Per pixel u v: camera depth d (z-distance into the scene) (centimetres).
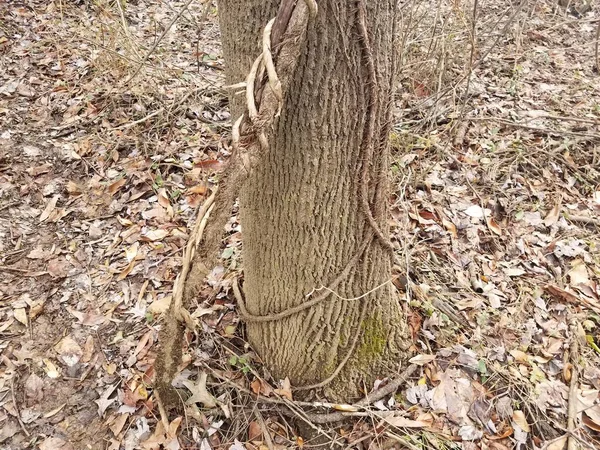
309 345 204
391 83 166
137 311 250
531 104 392
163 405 205
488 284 270
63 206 309
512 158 340
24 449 205
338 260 185
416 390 221
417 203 308
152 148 341
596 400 226
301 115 157
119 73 387
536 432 214
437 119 371
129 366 228
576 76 424
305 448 207
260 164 173
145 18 470
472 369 229
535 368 233
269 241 189
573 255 287
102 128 357
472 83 405
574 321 254
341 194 172
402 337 225
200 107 373
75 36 433
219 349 229
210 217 150
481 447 207
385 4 151
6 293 262
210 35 458
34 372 229
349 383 215
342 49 148
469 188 323
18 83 395
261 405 215
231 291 250
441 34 396
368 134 164
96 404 218
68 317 251
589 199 324
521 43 458
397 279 257
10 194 315
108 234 292
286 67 136
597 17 520
